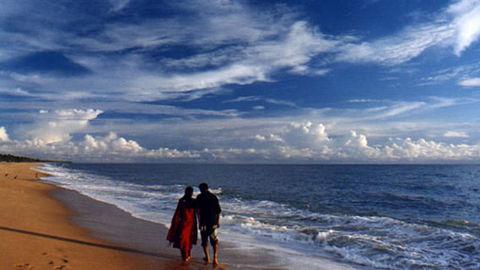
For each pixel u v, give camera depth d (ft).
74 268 25.66
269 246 36.60
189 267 28.35
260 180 187.62
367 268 29.89
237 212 61.05
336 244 37.50
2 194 68.49
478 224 51.29
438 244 37.14
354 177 221.66
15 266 24.61
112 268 26.84
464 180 186.91
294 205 73.41
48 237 35.17
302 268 29.30
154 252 32.68
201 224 29.94
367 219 51.70
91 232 40.16
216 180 186.70
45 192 85.40
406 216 65.05
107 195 85.40
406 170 371.76
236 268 28.73
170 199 77.82
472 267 29.91
